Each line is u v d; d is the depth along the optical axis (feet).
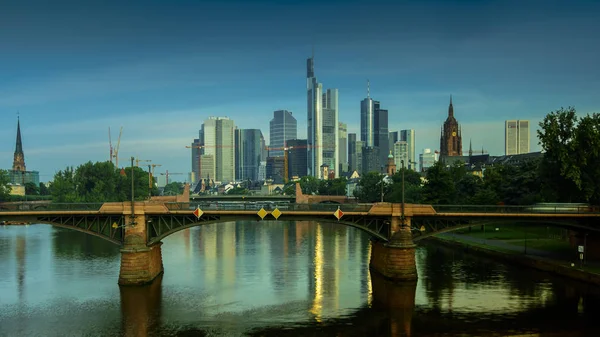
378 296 237.66
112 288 253.03
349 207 272.72
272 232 525.75
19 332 189.98
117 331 191.21
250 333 189.37
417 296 237.66
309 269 302.66
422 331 190.19
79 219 271.69
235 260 335.88
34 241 440.04
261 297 237.45
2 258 341.82
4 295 239.91
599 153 317.01
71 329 193.47
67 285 259.19
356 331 190.80
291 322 201.67
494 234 423.64
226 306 223.30
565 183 335.88
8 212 259.19
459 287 253.03
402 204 270.26
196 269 302.86
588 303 223.10
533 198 412.36
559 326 194.39
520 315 207.82
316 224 633.61
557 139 330.54
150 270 264.93
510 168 524.93
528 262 302.25
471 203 469.57
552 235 403.75
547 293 239.91
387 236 272.92
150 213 264.93
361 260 335.47
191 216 272.92
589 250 299.17
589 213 278.46
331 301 230.68
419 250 376.89
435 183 457.68
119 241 269.23
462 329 191.93
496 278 272.10
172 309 218.79
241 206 276.62
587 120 318.04
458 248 382.22
